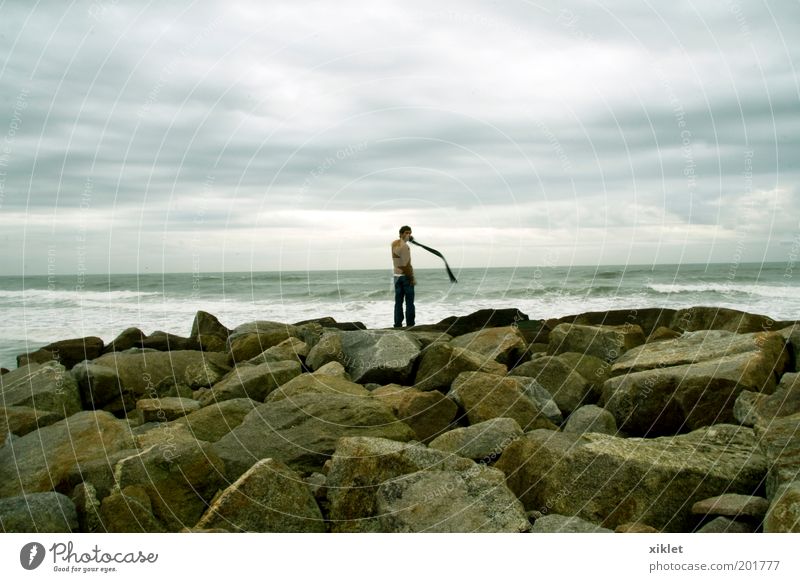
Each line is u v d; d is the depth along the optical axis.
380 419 7.38
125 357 10.83
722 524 5.09
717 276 36.69
